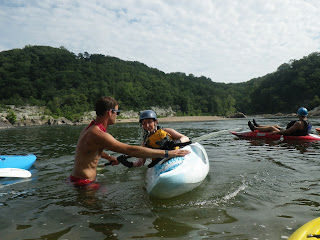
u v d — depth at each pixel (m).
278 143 7.66
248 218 2.42
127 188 3.47
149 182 3.40
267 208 2.67
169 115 91.31
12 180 3.98
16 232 2.21
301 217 2.42
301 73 80.06
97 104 3.42
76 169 3.53
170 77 128.50
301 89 78.44
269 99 85.19
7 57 115.06
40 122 38.16
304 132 8.36
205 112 100.69
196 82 141.62
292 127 8.31
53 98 78.12
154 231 2.20
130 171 4.47
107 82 96.00
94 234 2.15
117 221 2.42
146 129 3.76
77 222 2.40
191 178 3.19
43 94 82.88
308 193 3.10
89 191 3.35
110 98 3.47
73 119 53.81
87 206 2.82
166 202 2.94
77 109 72.25
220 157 5.62
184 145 3.75
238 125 21.30
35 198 3.12
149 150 3.24
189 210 2.67
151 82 105.31
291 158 5.27
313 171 4.14
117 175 4.19
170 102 97.31
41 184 3.71
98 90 85.75
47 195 3.21
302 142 7.75
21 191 3.40
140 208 2.76
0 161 4.63
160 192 2.98
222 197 3.04
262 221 2.35
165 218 2.48
